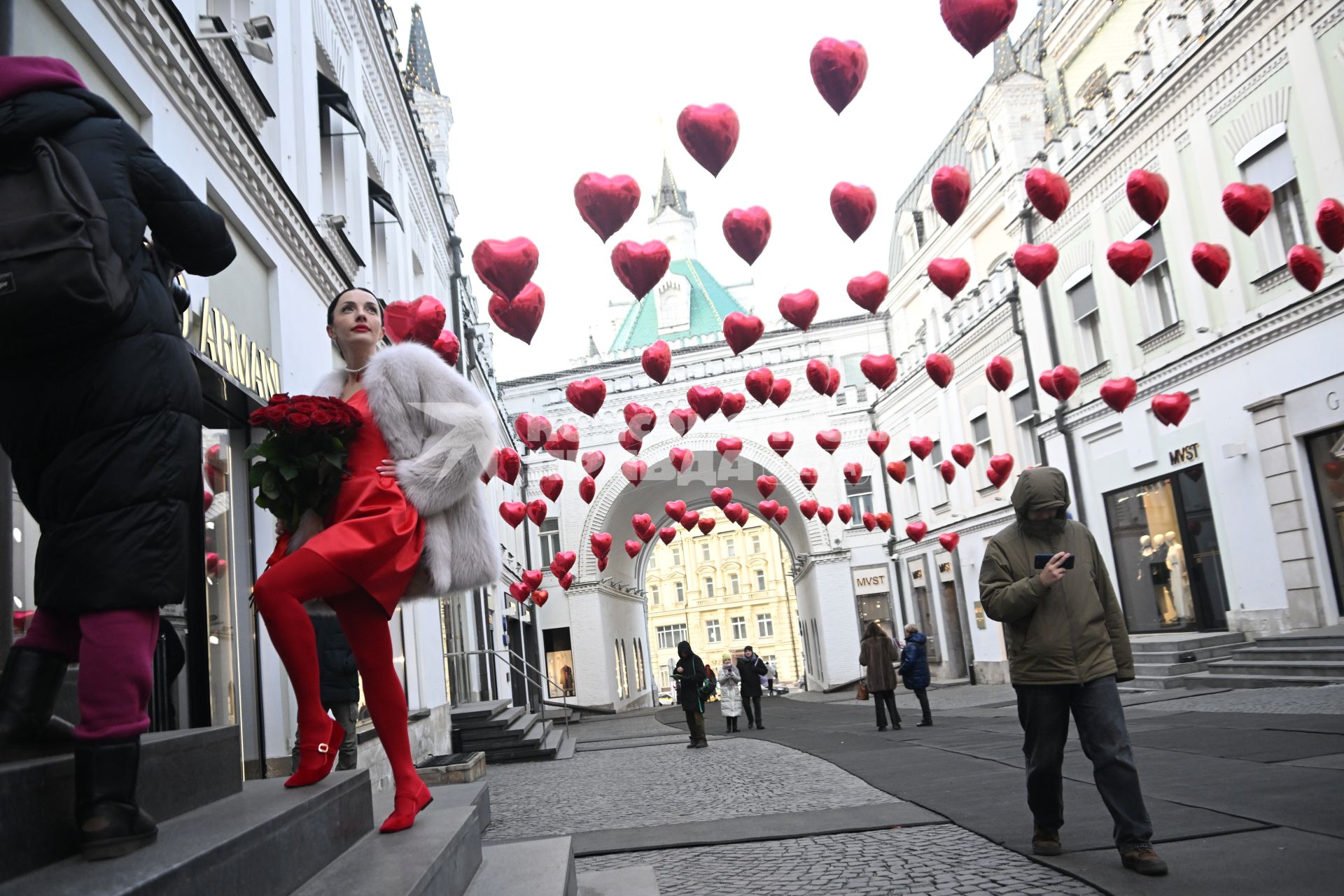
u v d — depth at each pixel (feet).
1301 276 36.42
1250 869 13.87
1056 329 73.72
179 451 7.85
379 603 10.37
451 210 83.61
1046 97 79.00
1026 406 79.41
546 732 60.95
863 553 118.62
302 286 31.37
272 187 27.07
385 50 50.16
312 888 8.28
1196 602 59.88
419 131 62.95
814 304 38.24
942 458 99.14
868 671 51.06
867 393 120.98
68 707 9.09
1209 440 57.26
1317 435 49.78
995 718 49.16
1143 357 63.36
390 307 30.50
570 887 12.17
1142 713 41.09
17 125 7.56
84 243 7.20
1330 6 46.62
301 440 10.41
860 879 16.08
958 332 90.68
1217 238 55.72
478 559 11.13
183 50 20.81
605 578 131.95
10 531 9.95
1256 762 23.38
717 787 31.96
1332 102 47.11
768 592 275.59
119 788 6.95
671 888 16.89
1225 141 54.65
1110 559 69.31
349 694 24.11
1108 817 18.75
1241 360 54.03
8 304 7.03
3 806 6.27
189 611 21.54
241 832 7.34
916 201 111.04
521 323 28.53
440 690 51.62
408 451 10.88
